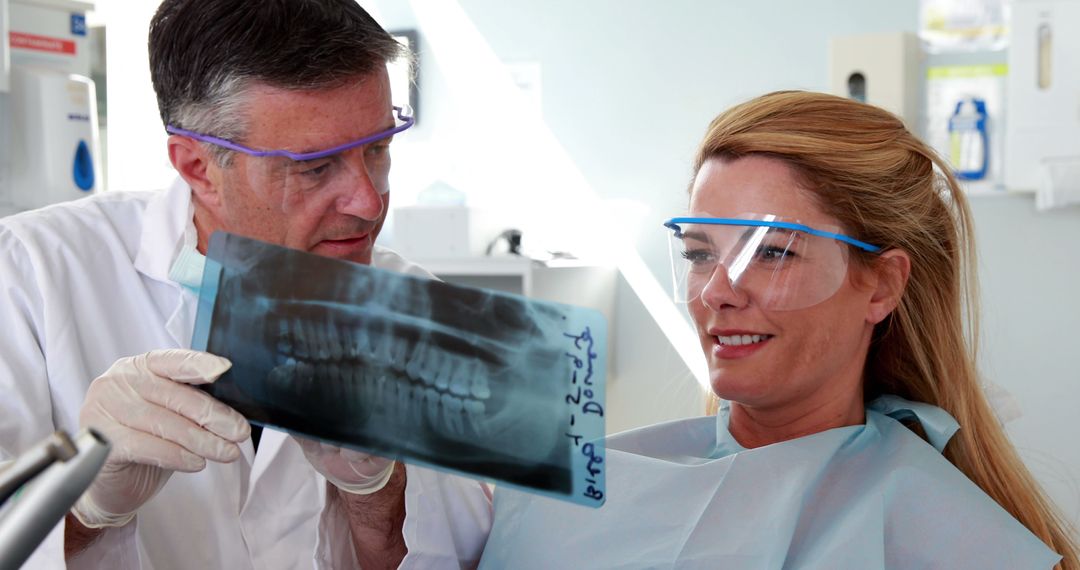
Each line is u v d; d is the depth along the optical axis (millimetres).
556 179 4711
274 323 972
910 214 1266
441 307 949
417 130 4914
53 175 2848
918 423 1368
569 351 918
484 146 4812
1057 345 3820
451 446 954
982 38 3738
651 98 4531
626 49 4547
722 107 4410
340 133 1220
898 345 1379
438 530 1396
